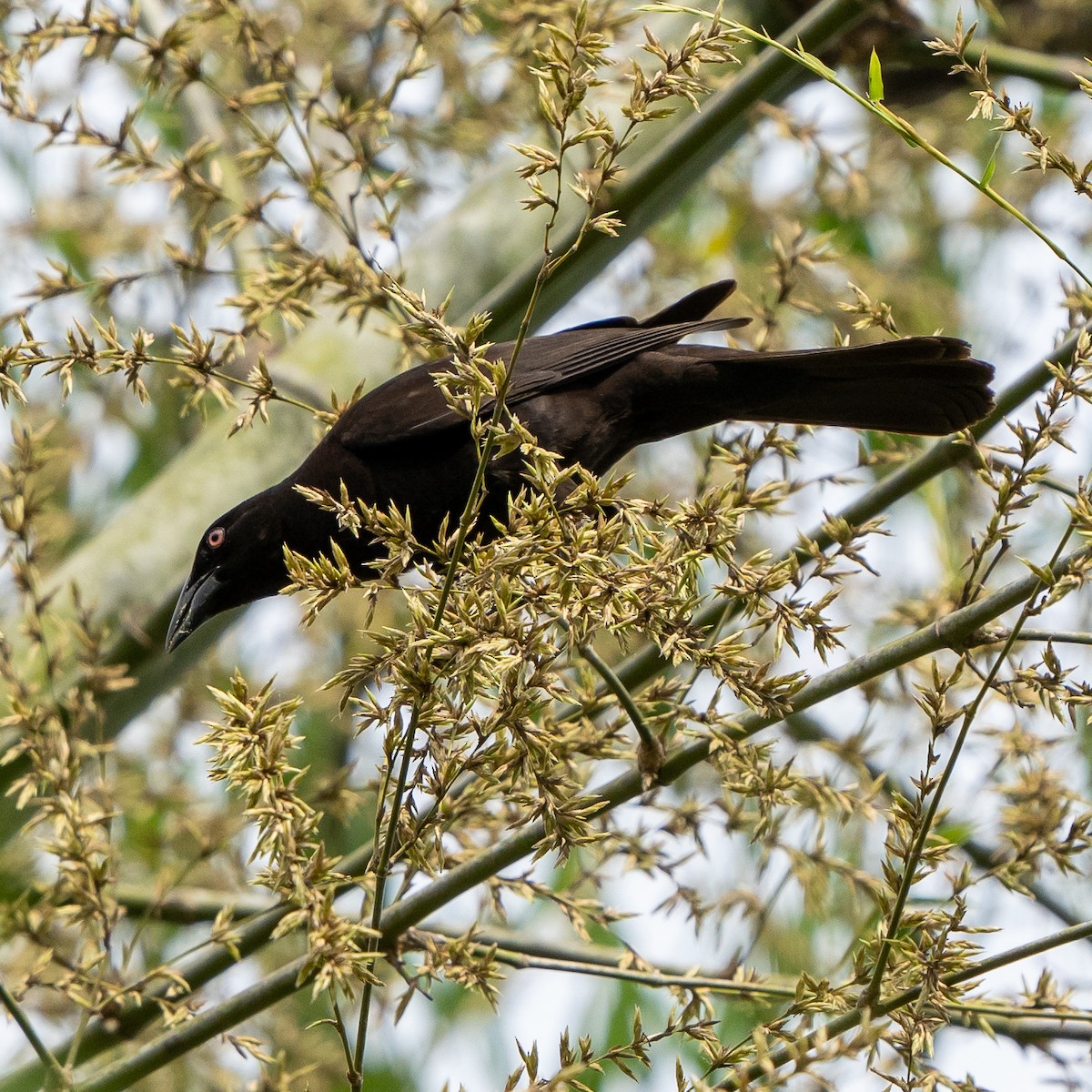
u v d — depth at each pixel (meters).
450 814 6.52
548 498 6.03
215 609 9.65
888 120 6.10
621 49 10.11
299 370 10.13
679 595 6.25
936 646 7.00
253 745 5.91
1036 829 7.51
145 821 11.31
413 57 9.02
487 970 6.85
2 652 8.44
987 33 13.00
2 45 9.09
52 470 13.04
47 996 10.20
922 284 13.73
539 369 8.91
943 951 6.14
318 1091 10.93
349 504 6.25
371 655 6.00
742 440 8.75
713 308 9.45
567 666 8.09
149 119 12.08
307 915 5.88
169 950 11.32
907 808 6.24
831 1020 6.44
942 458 8.64
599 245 9.19
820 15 9.09
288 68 9.16
